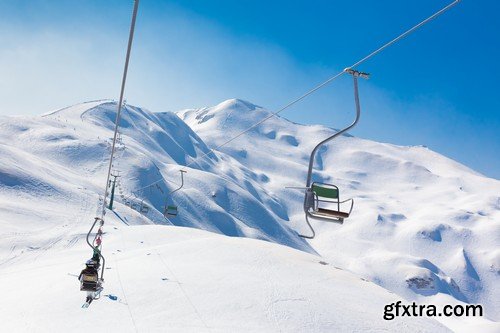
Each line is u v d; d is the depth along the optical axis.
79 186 124.69
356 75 11.83
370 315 24.86
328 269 33.50
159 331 19.53
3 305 22.88
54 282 26.67
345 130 11.99
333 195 12.47
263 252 34.50
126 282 25.52
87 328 19.58
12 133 197.00
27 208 71.12
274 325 21.45
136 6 7.76
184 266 29.47
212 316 21.55
